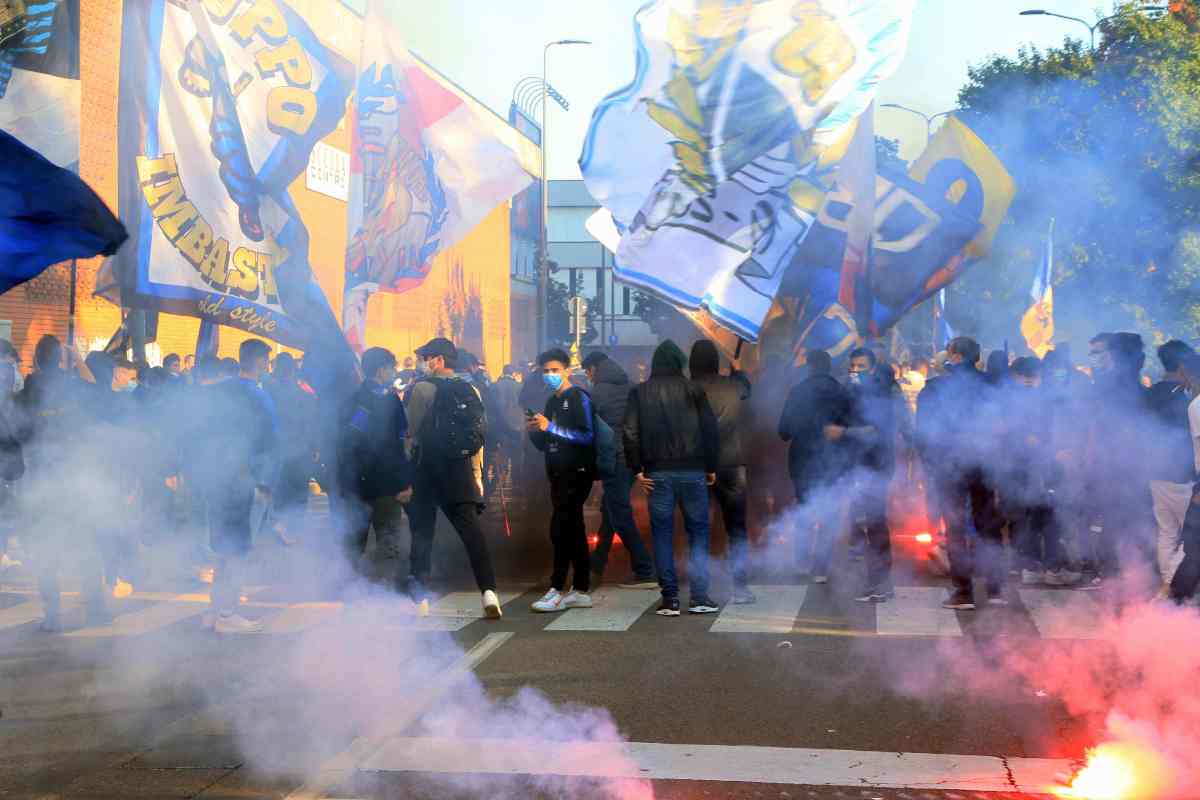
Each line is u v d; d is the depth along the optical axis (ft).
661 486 27.89
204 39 31.94
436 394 27.94
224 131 32.19
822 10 30.91
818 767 16.84
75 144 36.70
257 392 26.53
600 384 32.99
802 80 31.01
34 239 14.60
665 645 24.61
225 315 32.35
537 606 28.45
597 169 31.68
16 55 35.53
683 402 27.94
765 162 31.35
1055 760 17.01
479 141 37.14
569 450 28.73
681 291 31.83
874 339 38.73
